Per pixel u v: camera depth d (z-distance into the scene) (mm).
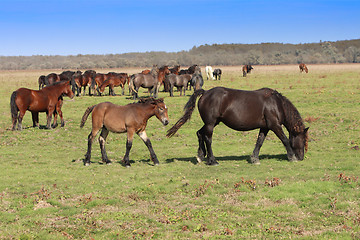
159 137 16125
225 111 10555
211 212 6992
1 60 181250
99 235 6102
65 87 18125
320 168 10156
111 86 31281
